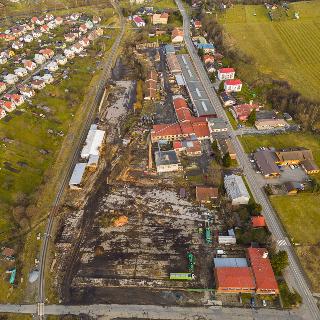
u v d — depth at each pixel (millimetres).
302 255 93562
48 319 83062
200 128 136500
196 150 127000
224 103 151625
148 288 88812
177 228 103188
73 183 116125
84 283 90375
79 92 165500
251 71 169750
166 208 109250
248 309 83562
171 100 158250
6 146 133500
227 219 104562
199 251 96750
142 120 146375
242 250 96500
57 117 149375
